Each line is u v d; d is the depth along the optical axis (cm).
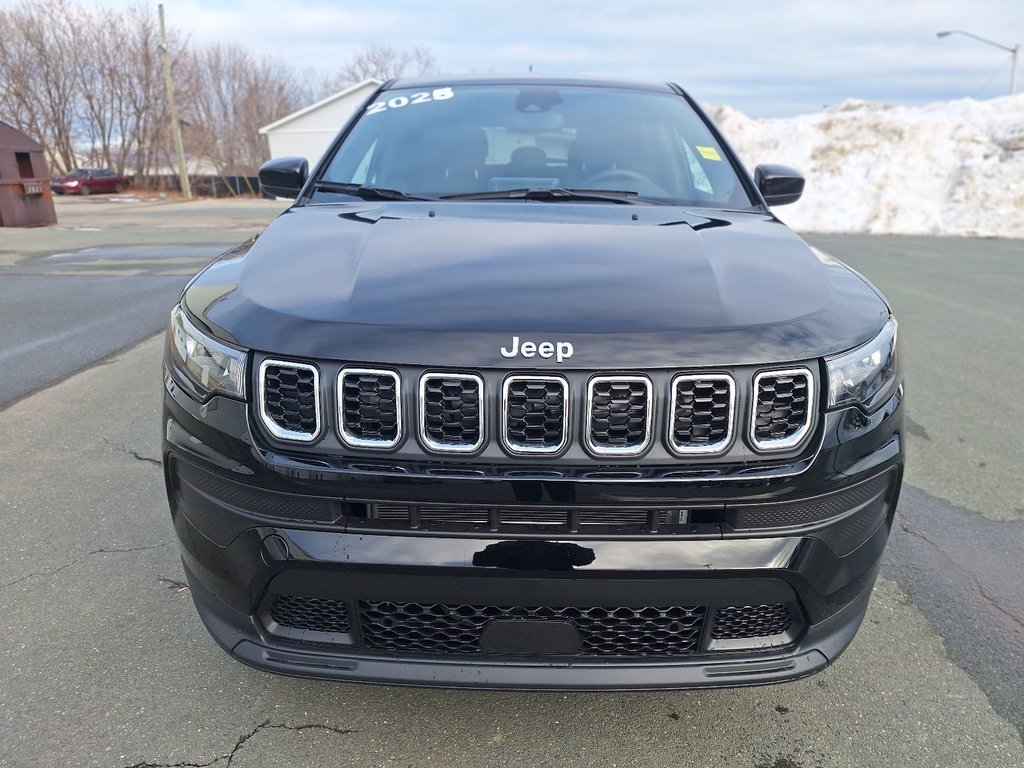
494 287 161
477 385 143
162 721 190
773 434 149
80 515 292
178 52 4475
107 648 217
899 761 181
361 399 145
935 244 1278
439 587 150
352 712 195
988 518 300
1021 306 720
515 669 157
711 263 179
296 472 147
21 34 4141
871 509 165
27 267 916
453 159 264
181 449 164
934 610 240
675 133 281
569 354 143
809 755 183
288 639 164
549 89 304
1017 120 1675
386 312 152
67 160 4441
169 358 174
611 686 156
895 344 174
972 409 427
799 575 153
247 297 165
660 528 148
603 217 217
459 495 145
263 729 188
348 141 280
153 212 2170
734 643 162
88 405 411
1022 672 213
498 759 180
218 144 5141
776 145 1872
